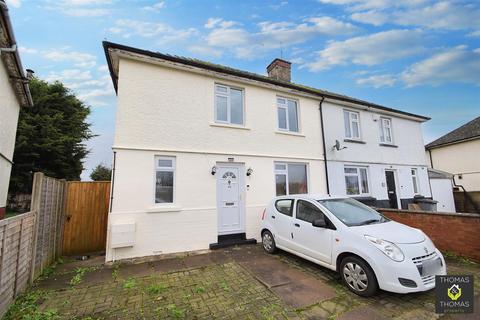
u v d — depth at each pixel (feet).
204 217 22.00
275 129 28.02
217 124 24.11
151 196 20.10
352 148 34.24
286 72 38.58
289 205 18.56
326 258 14.23
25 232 12.44
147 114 20.95
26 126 39.22
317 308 10.89
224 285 13.47
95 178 77.71
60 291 12.85
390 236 12.26
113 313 10.59
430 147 59.16
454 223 18.51
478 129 51.13
